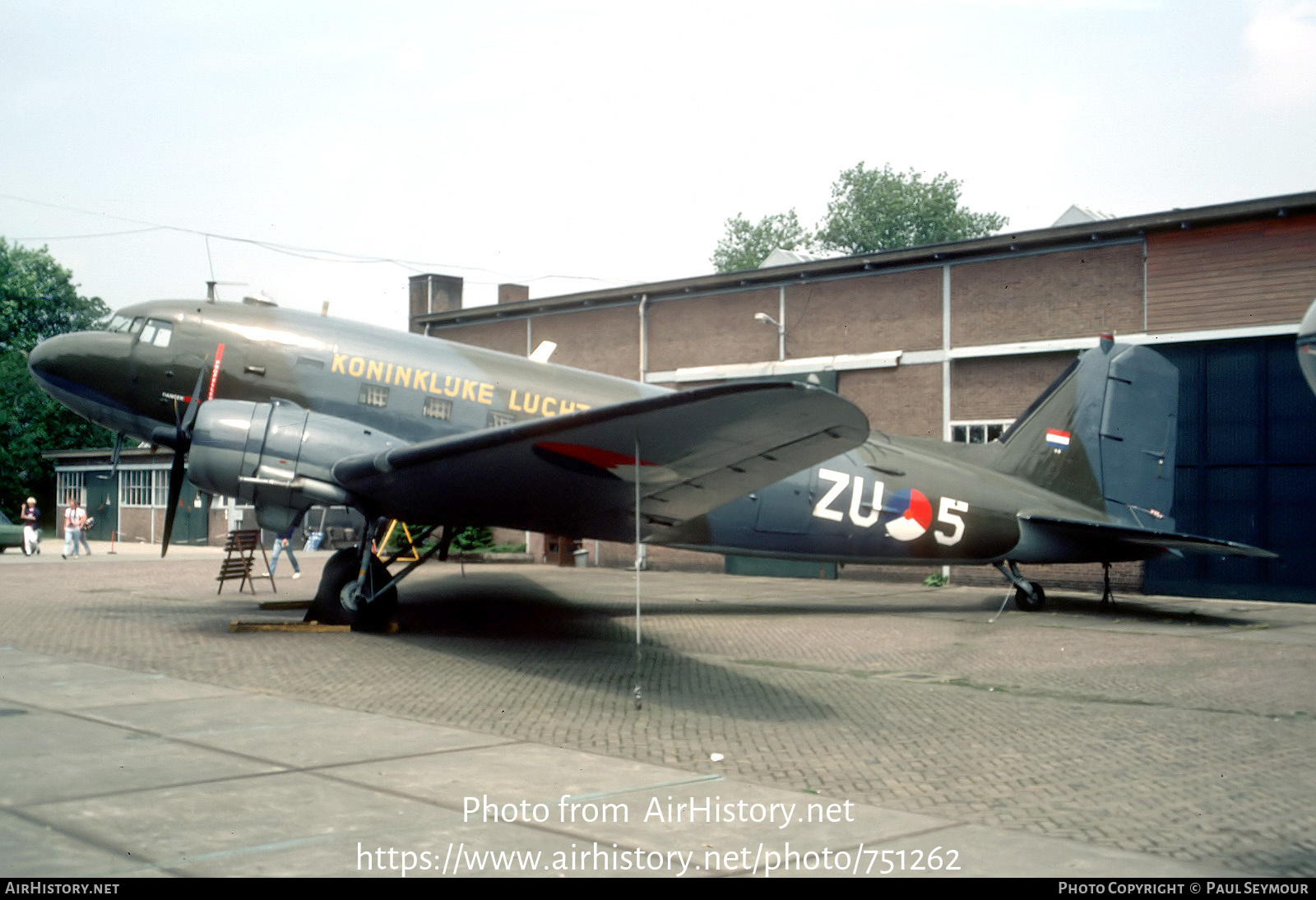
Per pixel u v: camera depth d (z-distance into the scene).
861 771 6.02
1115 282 18.78
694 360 24.30
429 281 32.25
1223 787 5.77
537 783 5.51
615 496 10.20
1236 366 17.77
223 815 4.79
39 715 7.02
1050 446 15.41
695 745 6.60
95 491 44.34
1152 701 8.55
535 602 16.12
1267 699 8.65
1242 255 17.45
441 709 7.52
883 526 14.46
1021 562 15.42
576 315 26.53
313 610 12.07
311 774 5.55
